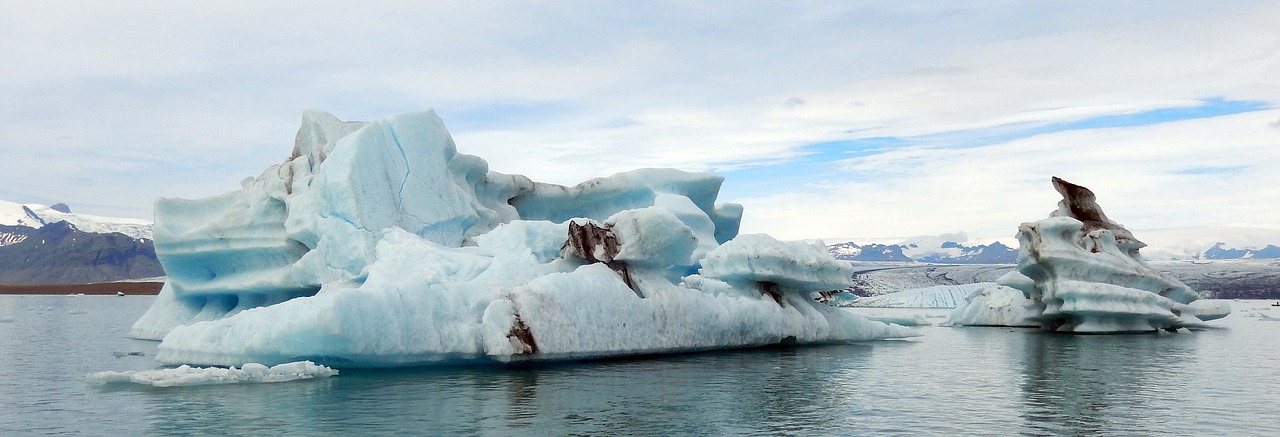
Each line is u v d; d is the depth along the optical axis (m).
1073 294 28.94
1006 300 35.97
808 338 23.25
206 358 16.47
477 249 21.69
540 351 16.38
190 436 10.35
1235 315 50.09
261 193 25.92
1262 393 14.51
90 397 13.07
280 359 15.67
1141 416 12.24
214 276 27.36
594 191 31.39
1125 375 16.91
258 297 26.28
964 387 14.96
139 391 13.64
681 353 19.83
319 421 11.21
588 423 11.30
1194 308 34.25
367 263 22.17
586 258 19.86
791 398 13.51
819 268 23.42
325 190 23.33
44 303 72.19
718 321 20.42
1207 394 14.34
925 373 16.91
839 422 11.58
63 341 25.44
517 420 11.41
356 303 15.23
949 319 38.06
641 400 13.09
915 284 120.25
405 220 23.81
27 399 12.95
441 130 26.19
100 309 56.28
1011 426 11.41
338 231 22.86
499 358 16.34
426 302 16.42
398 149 24.73
